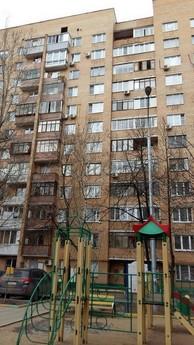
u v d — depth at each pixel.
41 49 39.75
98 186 30.61
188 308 9.11
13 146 34.34
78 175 25.17
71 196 25.08
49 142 34.12
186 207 23.61
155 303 7.33
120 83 35.97
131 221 27.58
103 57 37.94
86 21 40.69
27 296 15.17
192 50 34.62
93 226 29.84
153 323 11.00
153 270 16.19
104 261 28.81
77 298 6.82
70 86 37.34
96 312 10.06
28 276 15.67
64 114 35.78
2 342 6.69
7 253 31.39
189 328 7.28
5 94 21.11
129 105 34.41
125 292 11.59
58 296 7.51
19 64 31.50
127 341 7.55
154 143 30.52
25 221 31.34
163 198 21.50
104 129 33.66
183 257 27.23
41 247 30.42
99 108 35.19
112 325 9.96
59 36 40.00
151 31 37.94
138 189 20.92
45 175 32.41
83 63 38.25
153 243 16.59
